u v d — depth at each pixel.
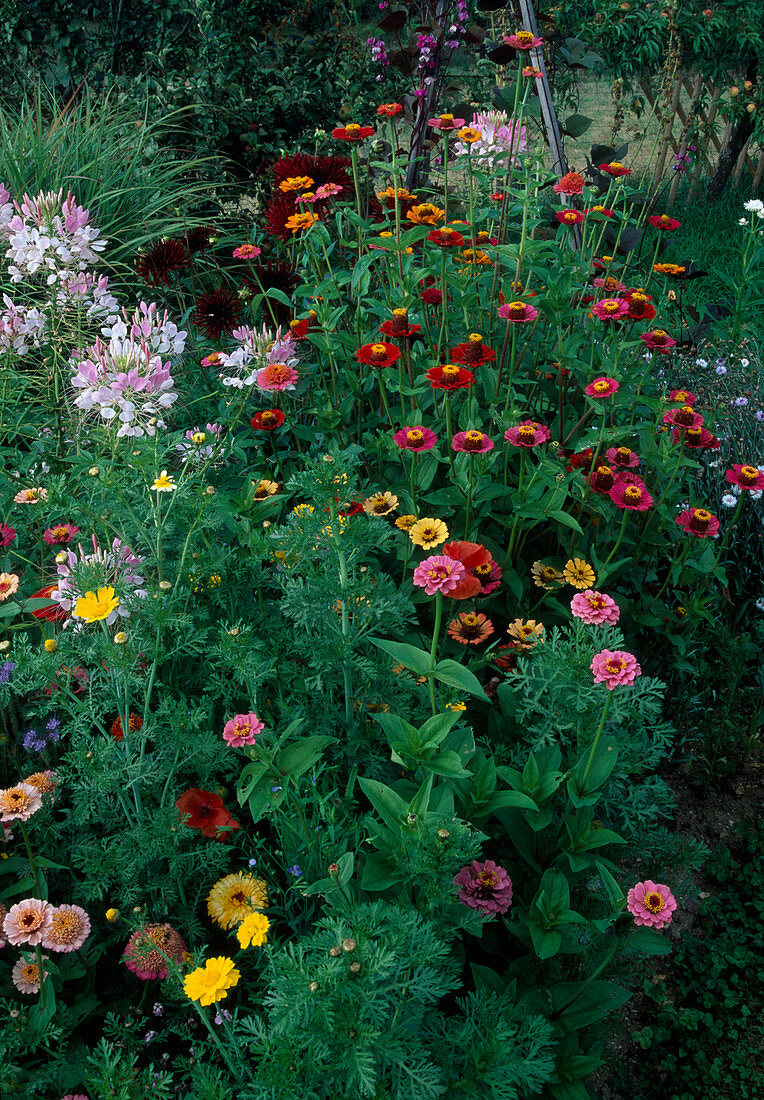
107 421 2.53
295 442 3.49
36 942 1.73
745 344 4.86
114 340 2.48
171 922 2.04
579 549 2.99
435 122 3.33
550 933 1.82
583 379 3.33
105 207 5.04
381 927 1.51
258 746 1.86
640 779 2.87
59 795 2.14
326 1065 1.39
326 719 2.21
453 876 1.86
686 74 7.99
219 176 6.18
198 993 1.47
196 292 4.68
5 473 2.63
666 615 2.99
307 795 2.08
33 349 3.58
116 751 1.98
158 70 6.88
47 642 1.94
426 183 4.68
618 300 2.91
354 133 3.19
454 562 1.86
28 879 1.92
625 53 7.45
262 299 3.68
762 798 3.00
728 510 3.75
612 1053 2.32
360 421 3.24
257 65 6.61
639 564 3.21
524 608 2.86
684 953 2.56
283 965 1.43
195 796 2.06
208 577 2.41
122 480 2.32
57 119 5.55
